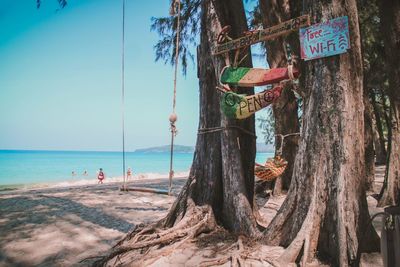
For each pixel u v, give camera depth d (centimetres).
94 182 3086
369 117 966
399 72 748
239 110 457
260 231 475
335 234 374
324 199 389
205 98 582
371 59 1262
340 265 354
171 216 553
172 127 628
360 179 387
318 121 404
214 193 549
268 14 895
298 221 409
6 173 6231
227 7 548
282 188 970
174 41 1141
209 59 577
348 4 390
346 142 382
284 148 966
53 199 1017
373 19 1135
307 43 409
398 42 736
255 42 454
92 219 705
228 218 518
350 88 390
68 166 8950
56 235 580
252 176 573
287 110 966
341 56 390
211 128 566
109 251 486
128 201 957
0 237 569
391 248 214
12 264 443
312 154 406
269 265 372
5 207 870
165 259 415
